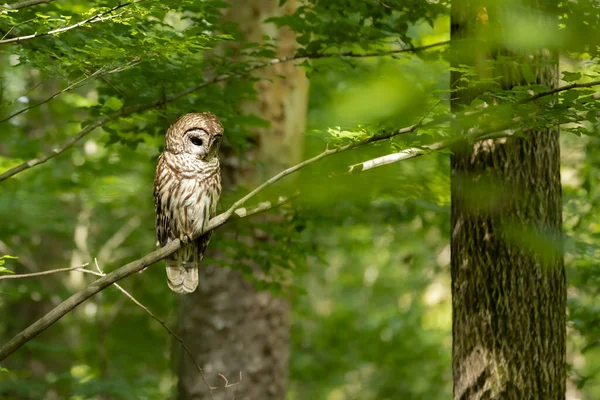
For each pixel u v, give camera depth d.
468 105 9.73
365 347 25.47
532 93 9.48
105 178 21.09
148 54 9.15
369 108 11.18
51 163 19.47
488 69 9.58
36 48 9.98
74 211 25.33
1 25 9.40
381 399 27.55
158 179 10.50
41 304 23.70
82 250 25.50
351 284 32.97
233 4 15.43
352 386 33.69
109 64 9.12
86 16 8.88
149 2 8.80
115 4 9.23
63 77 9.40
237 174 15.48
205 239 10.81
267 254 13.12
